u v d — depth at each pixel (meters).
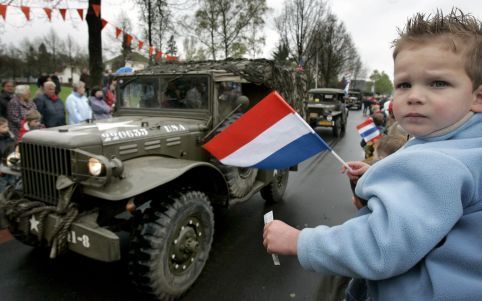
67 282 2.97
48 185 2.70
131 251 2.50
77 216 2.43
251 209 4.93
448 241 0.73
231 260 3.41
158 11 11.39
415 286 0.77
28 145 2.79
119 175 2.46
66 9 6.52
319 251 0.83
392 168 0.78
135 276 2.49
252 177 4.21
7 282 2.95
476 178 0.73
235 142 2.12
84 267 3.23
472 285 0.70
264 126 2.02
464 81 0.76
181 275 2.74
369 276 0.75
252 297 2.81
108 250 2.21
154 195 2.76
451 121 0.79
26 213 2.55
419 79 0.80
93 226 2.32
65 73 48.69
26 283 2.94
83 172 2.48
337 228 0.84
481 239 0.72
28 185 2.84
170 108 4.07
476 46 0.76
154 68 4.56
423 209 0.71
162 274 2.52
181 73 3.91
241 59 4.93
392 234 0.71
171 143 3.33
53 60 40.41
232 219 4.52
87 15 8.41
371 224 0.76
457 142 0.79
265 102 1.97
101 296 2.78
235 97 4.30
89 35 8.60
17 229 2.78
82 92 6.61
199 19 18.77
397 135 2.76
